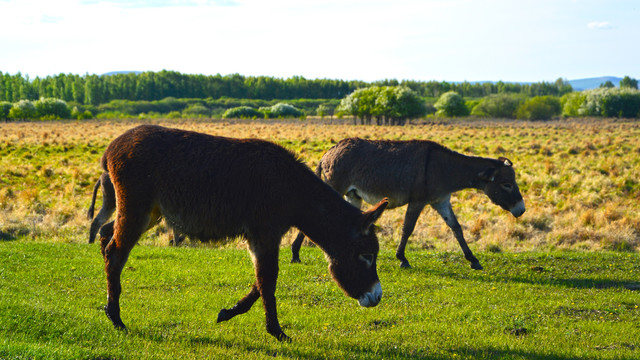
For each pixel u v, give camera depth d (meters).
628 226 15.09
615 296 8.27
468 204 18.31
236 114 128.25
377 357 5.32
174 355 4.97
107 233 6.11
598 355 5.53
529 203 18.81
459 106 113.69
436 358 5.38
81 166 24.86
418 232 15.09
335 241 5.72
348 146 10.60
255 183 5.50
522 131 53.09
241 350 5.29
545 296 8.30
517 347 5.77
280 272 9.38
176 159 5.45
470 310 7.45
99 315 6.20
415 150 10.24
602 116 105.69
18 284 7.31
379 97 88.19
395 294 8.22
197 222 5.59
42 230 14.09
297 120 102.69
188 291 7.96
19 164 24.59
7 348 4.40
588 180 21.70
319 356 5.27
